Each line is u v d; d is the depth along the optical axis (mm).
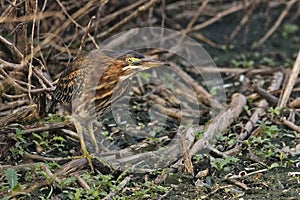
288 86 14211
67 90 11703
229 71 16281
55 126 12273
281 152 12078
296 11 19453
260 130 12859
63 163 11750
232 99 14102
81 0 14867
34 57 12992
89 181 10930
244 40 18266
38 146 12203
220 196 10766
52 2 14781
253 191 10875
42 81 12438
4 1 13852
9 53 13062
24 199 10578
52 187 10766
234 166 11758
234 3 18906
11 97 12367
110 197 10523
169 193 10805
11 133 12000
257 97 14422
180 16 18375
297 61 14320
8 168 10906
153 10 17422
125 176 11297
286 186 11031
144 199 10578
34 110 12188
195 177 11289
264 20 19203
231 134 12703
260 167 11711
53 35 13719
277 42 18547
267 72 16109
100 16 15406
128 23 16297
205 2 16922
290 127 13211
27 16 12133
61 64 14695
